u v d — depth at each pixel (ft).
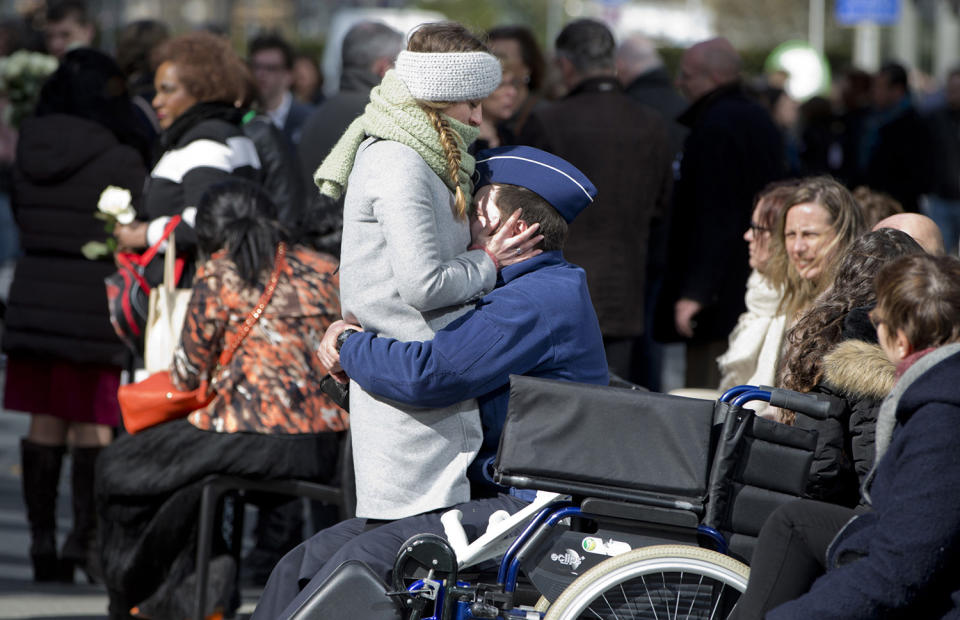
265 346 41.52
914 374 26.81
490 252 32.55
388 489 32.35
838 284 32.89
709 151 56.90
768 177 57.62
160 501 41.70
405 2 331.57
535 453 30.09
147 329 44.60
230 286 41.45
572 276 33.40
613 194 55.77
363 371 31.86
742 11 368.68
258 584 53.67
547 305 32.27
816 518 28.81
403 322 31.89
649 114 57.47
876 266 32.40
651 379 68.44
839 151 116.16
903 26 252.21
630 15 252.62
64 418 52.54
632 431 29.96
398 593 30.04
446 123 31.53
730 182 56.85
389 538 31.81
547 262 33.63
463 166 31.71
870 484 27.99
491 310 31.94
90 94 53.06
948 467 25.90
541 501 30.78
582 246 55.83
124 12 216.74
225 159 49.52
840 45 328.90
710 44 59.52
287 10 318.65
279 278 41.96
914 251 32.78
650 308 67.26
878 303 27.89
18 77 65.16
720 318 57.72
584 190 33.60
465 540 30.78
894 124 101.14
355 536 33.45
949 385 26.25
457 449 32.48
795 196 39.83
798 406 29.76
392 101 31.60
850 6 193.06
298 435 41.29
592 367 33.27
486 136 56.03
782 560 28.73
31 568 54.60
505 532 30.55
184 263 48.03
